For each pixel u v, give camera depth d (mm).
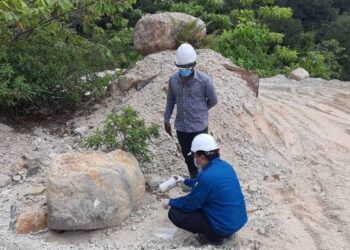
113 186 3971
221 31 13844
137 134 4469
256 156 5312
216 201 3676
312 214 4391
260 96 8891
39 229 4039
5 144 5465
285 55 13500
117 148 4570
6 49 5777
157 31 7039
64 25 6609
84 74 6246
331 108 8250
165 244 3844
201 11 14188
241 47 12469
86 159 4105
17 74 5789
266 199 4539
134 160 4367
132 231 4012
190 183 4184
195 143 3789
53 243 3852
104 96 6531
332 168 5371
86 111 6285
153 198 4453
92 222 3891
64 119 6148
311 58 13836
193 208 3713
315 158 5637
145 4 15094
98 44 6633
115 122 4492
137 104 5891
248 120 5863
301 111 7660
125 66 8820
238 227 3725
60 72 5992
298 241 3945
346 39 22516
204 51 6953
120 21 6660
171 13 7254
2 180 4816
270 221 4156
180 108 4406
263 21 15797
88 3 5996
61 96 6191
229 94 6039
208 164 3779
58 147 5438
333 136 6547
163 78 6223
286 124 6676
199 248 3719
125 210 4059
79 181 3879
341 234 4094
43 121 6094
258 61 12766
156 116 5578
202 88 4355
